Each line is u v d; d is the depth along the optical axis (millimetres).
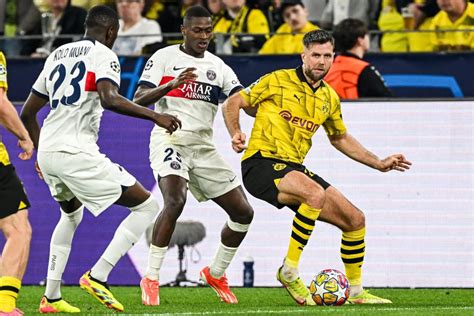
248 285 29219
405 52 31312
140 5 36281
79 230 30031
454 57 31016
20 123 18484
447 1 34406
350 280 23109
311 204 21922
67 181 20328
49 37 34594
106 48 20344
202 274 24422
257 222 29297
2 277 18016
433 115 29062
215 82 24203
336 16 35625
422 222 29000
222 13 35750
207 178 24062
